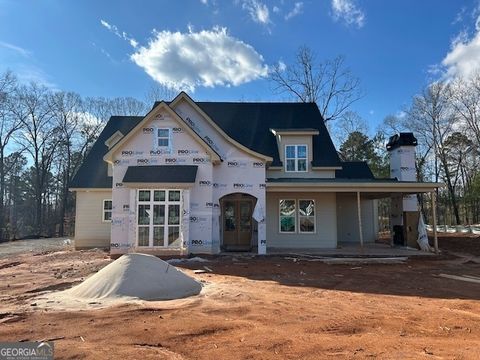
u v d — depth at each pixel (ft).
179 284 28.55
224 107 76.84
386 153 148.25
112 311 22.47
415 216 63.31
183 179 52.01
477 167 139.33
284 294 28.12
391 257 50.01
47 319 20.68
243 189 55.83
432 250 57.06
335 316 21.70
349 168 79.51
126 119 82.23
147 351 15.83
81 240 67.46
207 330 18.75
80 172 70.33
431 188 54.60
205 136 57.67
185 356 15.28
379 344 16.81
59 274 37.47
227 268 41.57
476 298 27.32
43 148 148.56
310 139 67.26
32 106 144.25
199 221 53.52
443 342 17.17
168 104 59.62
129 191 53.21
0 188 140.05
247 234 64.59
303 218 62.69
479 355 15.38
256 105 78.02
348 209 77.61
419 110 142.72
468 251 60.23
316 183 55.62
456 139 140.05
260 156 56.18
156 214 52.06
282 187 56.18
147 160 54.39
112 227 52.85
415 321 20.83
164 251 51.44
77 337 17.61
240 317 21.29
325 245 61.72
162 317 21.21
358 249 59.57
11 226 150.82
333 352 15.75
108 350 15.88
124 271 28.32
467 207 143.74
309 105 78.64
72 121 154.81
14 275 37.14
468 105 132.77
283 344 16.70
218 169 56.24
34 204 168.35
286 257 50.75
